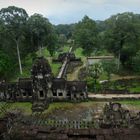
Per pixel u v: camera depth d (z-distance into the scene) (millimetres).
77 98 61312
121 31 75750
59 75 75062
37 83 60469
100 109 56344
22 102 62938
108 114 48344
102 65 78125
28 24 78250
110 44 79188
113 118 47156
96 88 67062
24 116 53594
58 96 61688
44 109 57375
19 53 83938
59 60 102438
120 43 77875
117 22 76688
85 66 91438
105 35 80875
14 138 41406
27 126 45062
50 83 60844
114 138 39781
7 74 76375
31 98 62812
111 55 109188
